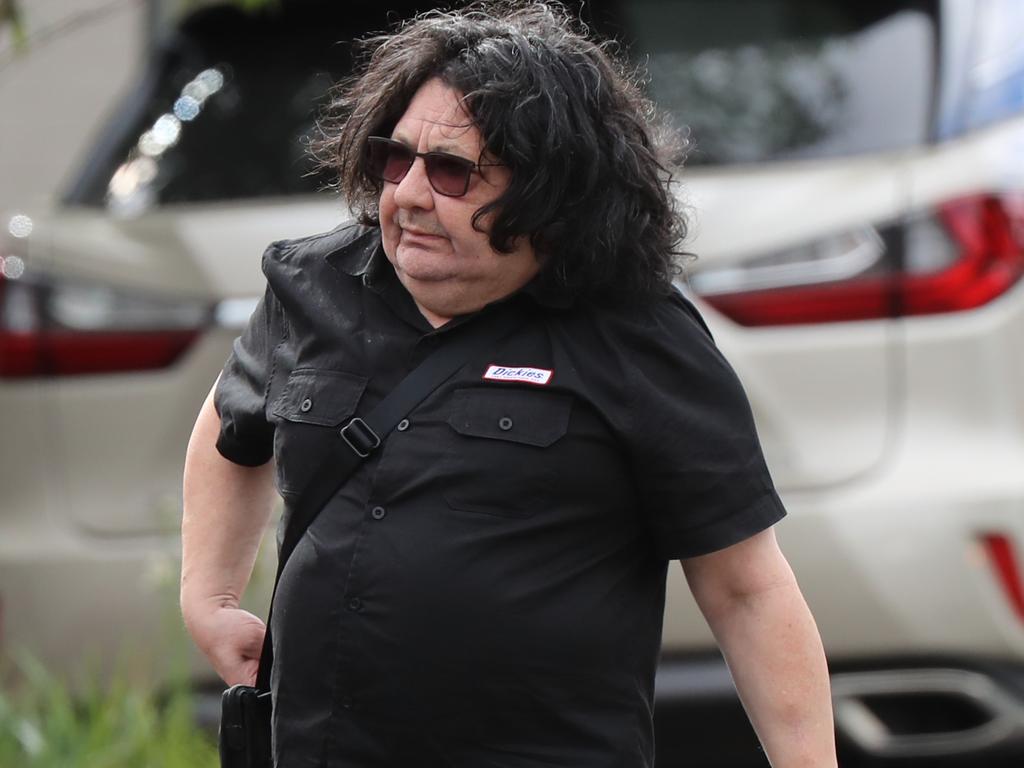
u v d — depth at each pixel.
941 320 13.54
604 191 8.11
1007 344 13.51
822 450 13.57
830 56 15.46
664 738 13.67
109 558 14.16
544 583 8.13
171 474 14.22
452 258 8.10
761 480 8.30
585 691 8.25
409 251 8.17
